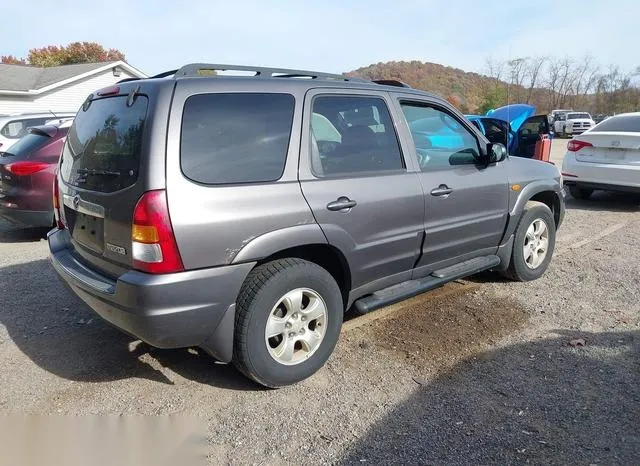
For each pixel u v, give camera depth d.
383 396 3.18
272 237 3.03
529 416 2.95
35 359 3.63
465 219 4.29
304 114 3.30
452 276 4.23
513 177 4.78
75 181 3.37
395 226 3.72
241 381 3.35
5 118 10.11
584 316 4.33
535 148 12.13
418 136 4.04
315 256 3.54
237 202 2.91
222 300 2.92
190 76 3.01
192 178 2.80
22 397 3.17
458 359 3.62
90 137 3.32
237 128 3.02
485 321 4.25
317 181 3.28
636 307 4.51
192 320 2.84
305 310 3.29
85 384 3.31
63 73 25.31
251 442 2.75
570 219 8.11
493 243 4.71
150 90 2.92
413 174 3.87
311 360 3.33
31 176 6.52
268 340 3.14
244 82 3.13
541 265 5.26
